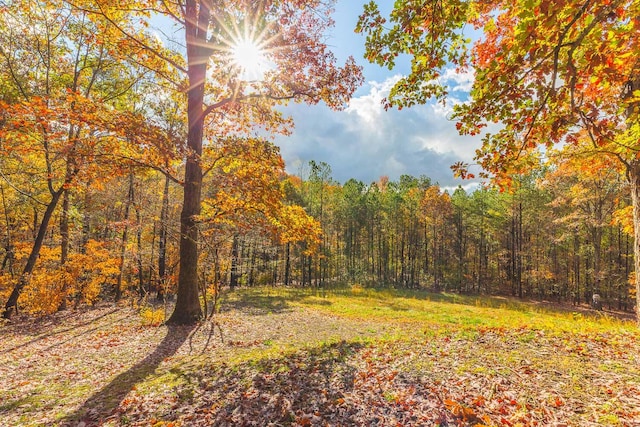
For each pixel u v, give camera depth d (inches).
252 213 439.2
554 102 131.3
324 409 174.4
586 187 803.4
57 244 740.0
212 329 415.8
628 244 1304.1
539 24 112.9
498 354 237.6
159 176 786.2
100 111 331.9
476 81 144.3
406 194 1845.5
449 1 141.3
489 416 157.5
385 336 330.6
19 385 231.8
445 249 1737.2
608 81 122.0
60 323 474.9
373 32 163.5
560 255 1374.3
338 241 1903.3
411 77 177.0
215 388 209.0
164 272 768.3
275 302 776.9
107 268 614.5
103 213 787.4
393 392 187.9
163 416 175.9
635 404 155.3
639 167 287.0
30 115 293.0
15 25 522.0
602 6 104.4
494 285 1595.7
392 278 1861.5
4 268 750.5
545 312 823.7
